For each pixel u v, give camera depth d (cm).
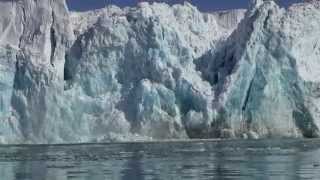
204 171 11638
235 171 11531
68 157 15838
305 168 11931
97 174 11369
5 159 15362
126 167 12750
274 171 11431
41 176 11106
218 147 19362
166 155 16112
